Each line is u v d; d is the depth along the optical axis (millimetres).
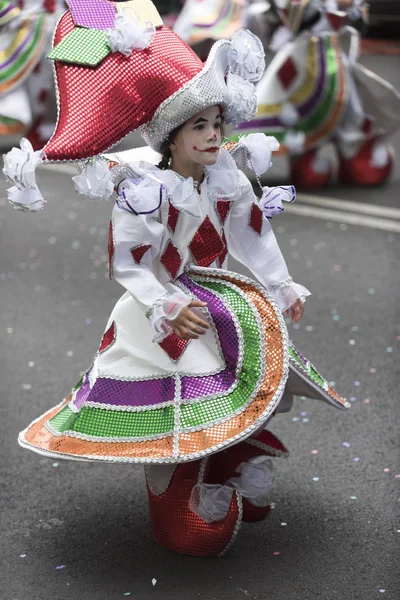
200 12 16375
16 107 18250
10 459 7508
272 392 5582
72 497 6930
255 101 5699
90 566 6023
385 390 8711
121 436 5645
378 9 33219
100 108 5328
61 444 5727
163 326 5492
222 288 5797
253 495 6102
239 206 6035
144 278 5570
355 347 9758
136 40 5340
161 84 5406
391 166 16859
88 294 11477
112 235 5617
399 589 5699
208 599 5629
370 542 6230
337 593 5656
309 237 13656
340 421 8070
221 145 6090
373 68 28297
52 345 9914
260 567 5945
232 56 5668
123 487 7086
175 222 5703
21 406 8461
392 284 11711
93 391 5797
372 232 13922
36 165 5184
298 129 15609
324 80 15375
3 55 18094
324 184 16688
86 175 5348
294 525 6441
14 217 15078
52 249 13336
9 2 17797
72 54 5355
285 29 15234
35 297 11375
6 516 6664
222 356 5727
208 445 5469
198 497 5934
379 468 7266
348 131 16172
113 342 5895
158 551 6164
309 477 7129
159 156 5887
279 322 5699
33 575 5938
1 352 9727
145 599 5652
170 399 5633
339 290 11477
